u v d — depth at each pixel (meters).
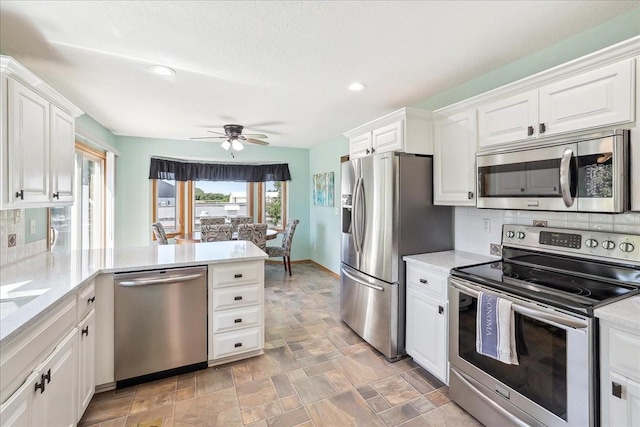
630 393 1.19
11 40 1.89
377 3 1.56
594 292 1.49
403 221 2.49
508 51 2.07
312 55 2.11
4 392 1.05
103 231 4.30
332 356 2.56
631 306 1.31
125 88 2.71
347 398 2.02
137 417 1.83
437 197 2.53
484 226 2.45
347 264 3.08
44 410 1.30
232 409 1.91
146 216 4.88
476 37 1.89
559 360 1.40
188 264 2.23
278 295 4.16
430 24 1.75
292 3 1.55
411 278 2.41
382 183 2.54
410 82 2.58
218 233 4.32
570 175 1.56
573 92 1.61
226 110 3.38
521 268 2.01
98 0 1.51
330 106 3.23
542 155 1.71
